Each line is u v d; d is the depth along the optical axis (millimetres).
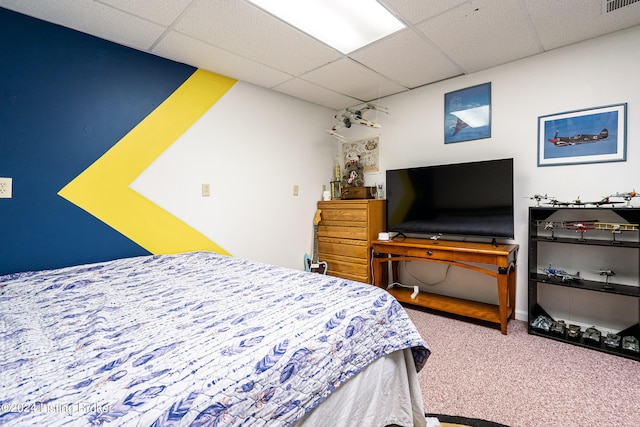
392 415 1351
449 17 1970
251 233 3072
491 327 2543
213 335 992
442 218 2949
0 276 1716
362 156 3789
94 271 1904
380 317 1286
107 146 2176
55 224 1974
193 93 2625
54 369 791
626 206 2125
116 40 2176
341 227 3428
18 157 1836
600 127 2258
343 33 2150
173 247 2521
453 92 2984
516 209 2674
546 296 2559
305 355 950
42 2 1730
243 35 2146
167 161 2475
